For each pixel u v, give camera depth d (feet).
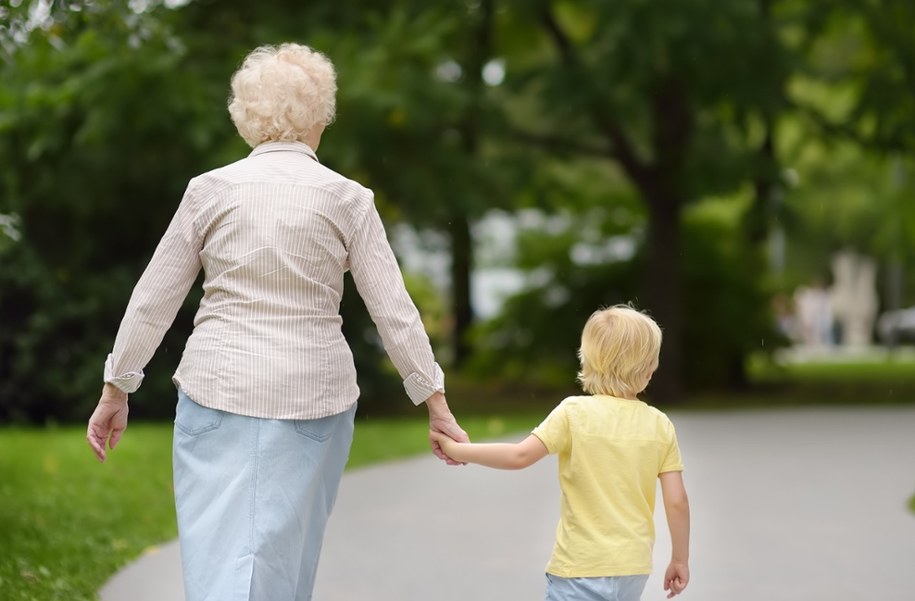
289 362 19.97
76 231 86.43
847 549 38.47
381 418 88.17
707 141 103.40
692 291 108.68
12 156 78.07
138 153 80.33
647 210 104.83
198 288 84.99
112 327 84.94
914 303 259.60
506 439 69.87
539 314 109.70
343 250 20.86
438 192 82.43
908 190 155.74
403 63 77.97
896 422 79.71
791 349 112.37
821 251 224.33
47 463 54.49
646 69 86.58
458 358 134.41
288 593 19.70
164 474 53.21
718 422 79.92
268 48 22.38
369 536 40.91
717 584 33.58
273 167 20.99
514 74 93.61
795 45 100.27
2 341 81.00
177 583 33.22
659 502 46.01
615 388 21.90
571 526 21.26
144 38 45.01
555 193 114.32
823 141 107.24
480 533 41.42
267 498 19.57
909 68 98.37
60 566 34.12
